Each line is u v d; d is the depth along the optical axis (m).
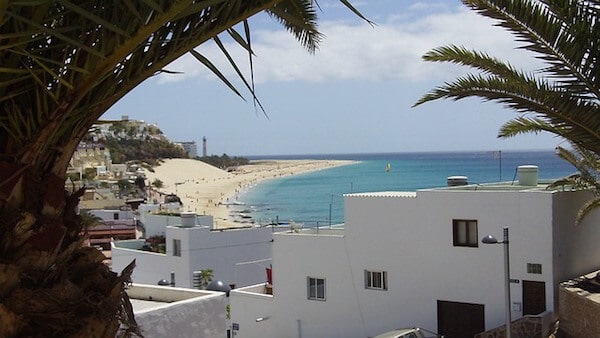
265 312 27.20
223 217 112.06
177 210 65.75
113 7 3.91
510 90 10.29
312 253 25.94
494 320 21.97
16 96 4.14
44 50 3.99
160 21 3.88
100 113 4.48
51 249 4.22
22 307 4.05
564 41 9.38
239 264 38.75
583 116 9.73
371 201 24.58
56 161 4.40
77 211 4.71
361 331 24.77
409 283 23.73
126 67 4.32
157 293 17.22
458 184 26.70
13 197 4.12
